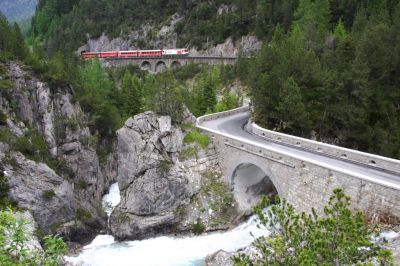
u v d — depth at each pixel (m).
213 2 149.25
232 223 39.25
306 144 39.31
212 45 132.62
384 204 25.20
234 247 34.75
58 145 46.28
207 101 73.31
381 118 48.28
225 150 41.69
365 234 13.98
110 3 176.88
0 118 40.69
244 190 42.16
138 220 40.00
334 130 49.75
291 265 14.34
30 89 45.91
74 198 43.78
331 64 54.81
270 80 49.53
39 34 180.62
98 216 45.31
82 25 169.00
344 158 34.62
